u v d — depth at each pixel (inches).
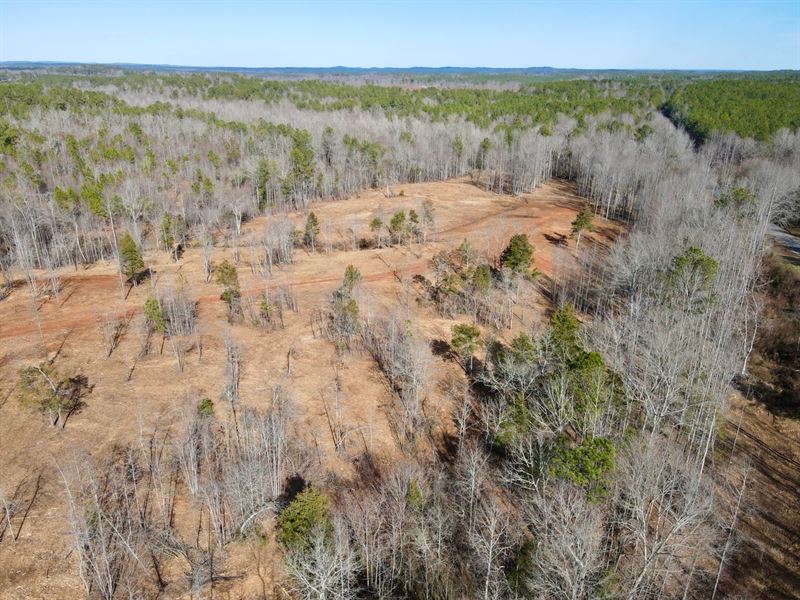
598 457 1429.6
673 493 1715.1
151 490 1706.4
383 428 2101.4
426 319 2819.9
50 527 1557.6
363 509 1631.4
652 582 1491.1
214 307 2847.0
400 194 5049.2
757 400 2420.0
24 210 3440.0
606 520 1576.0
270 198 4741.6
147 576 1480.1
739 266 2864.2
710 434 1899.6
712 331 2539.4
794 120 5546.3
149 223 3976.4
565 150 5999.0
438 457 1990.7
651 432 1921.8
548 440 1733.5
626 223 4384.8
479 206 4835.1
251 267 3430.1
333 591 1323.8
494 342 2551.7
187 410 2005.4
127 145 5378.9
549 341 2090.3
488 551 1398.9
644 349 2204.7
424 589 1471.5
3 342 2409.0
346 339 2598.4
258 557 1568.7
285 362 2417.6
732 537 1747.0
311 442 1980.8
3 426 1907.0
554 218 4414.4
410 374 2153.1
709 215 3275.1
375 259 3582.7
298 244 3905.0
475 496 1708.9
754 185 3941.9
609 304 2970.0
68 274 3174.2
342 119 6894.7
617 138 5398.6
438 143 6013.8
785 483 1995.6
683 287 2453.2
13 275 3112.7
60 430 1909.4
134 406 2054.6
